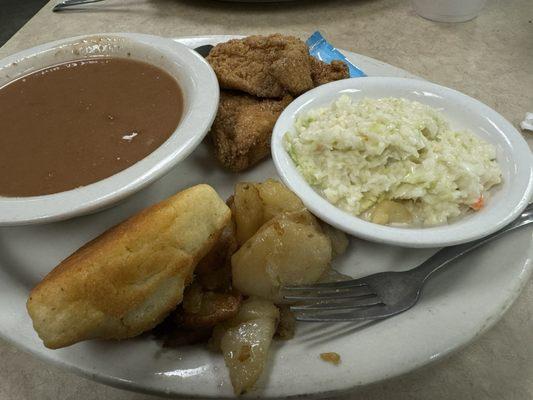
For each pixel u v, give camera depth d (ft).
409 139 0.64
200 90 0.74
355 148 0.65
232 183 0.77
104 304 0.48
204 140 0.83
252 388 0.49
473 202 0.63
